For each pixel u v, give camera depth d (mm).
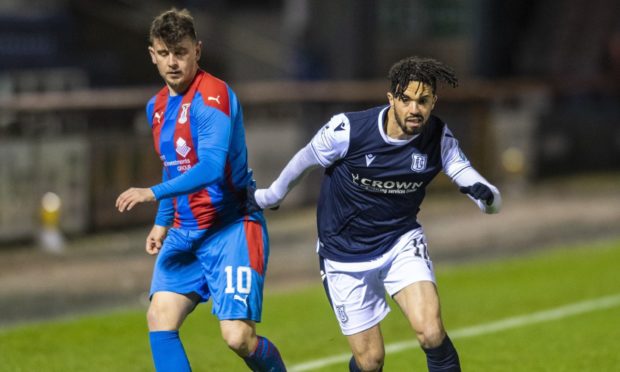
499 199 14039
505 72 58812
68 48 54781
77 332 23094
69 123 37094
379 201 14234
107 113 38438
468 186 14008
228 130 14008
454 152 14195
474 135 49062
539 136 51875
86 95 39000
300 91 45219
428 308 13969
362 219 14391
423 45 54312
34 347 21547
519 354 21188
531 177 51344
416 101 13219
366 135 13820
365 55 53062
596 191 49719
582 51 64312
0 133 34938
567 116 53531
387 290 14586
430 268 14492
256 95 43750
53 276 30312
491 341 22438
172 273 14719
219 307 14383
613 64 63219
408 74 13164
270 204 14758
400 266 14406
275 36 76312
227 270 14430
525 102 51438
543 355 21094
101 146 37094
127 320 24516
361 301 14719
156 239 15297
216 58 69438
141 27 61906
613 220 42656
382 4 52969
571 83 55094
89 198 36844
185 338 22375
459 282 30312
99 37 59938
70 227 36281
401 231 14570
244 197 14867
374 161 13898
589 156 54938
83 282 29656
